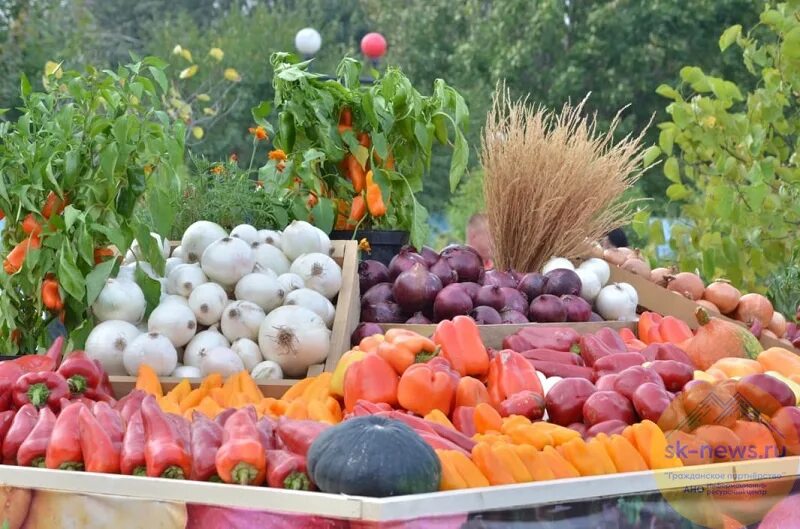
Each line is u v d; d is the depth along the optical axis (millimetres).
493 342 3791
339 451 2275
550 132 4789
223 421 2676
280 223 4297
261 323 3650
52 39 13953
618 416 2797
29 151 3750
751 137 6559
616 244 5949
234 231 3982
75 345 3650
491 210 4754
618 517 2334
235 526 2244
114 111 3789
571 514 2277
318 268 3840
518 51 18328
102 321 3705
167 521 2330
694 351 3539
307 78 4438
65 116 3717
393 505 2090
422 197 18172
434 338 3229
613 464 2551
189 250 3920
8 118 13562
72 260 3641
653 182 17172
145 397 2621
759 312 4719
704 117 6836
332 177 4535
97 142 3768
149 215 4227
